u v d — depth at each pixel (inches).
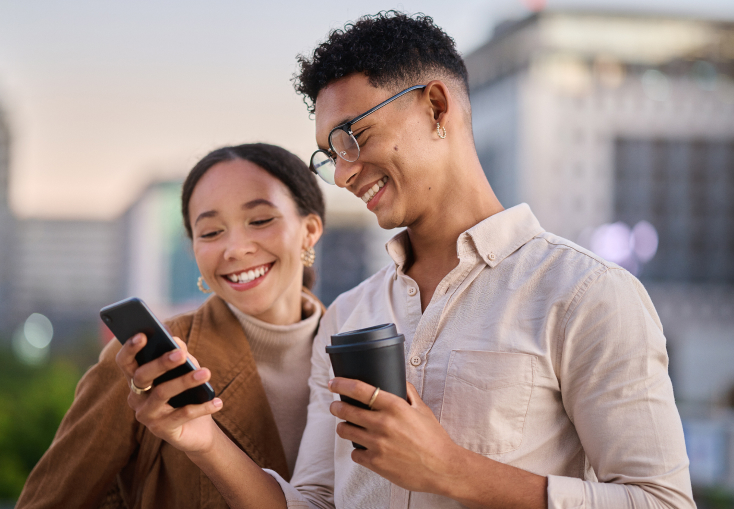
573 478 49.5
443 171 59.5
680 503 48.4
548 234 59.3
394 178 57.9
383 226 59.9
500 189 1347.2
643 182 1274.6
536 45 1278.3
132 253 2134.6
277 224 75.4
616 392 50.9
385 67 56.9
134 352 46.0
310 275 88.7
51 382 325.1
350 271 1416.1
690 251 1250.6
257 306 74.5
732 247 1245.7
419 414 46.5
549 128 1266.0
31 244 3324.3
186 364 46.4
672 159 1284.4
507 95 1330.0
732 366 1148.5
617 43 1285.7
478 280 57.9
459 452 47.5
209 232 74.7
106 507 74.5
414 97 57.9
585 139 1274.6
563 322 53.2
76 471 67.8
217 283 75.1
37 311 2967.5
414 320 59.9
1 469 285.4
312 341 79.8
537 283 55.7
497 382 53.2
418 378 56.6
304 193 79.0
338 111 57.8
